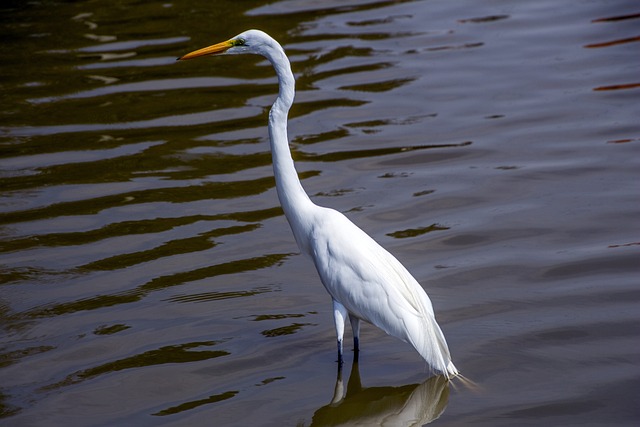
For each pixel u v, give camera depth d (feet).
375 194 41.70
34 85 57.06
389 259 28.04
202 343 30.22
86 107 53.47
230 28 66.39
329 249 28.14
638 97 51.70
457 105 52.39
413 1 73.82
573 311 31.17
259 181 43.34
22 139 49.19
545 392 26.63
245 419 25.85
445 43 63.00
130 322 31.63
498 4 72.02
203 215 40.01
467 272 34.45
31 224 39.58
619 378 27.07
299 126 50.31
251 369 28.63
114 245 37.45
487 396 26.63
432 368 28.43
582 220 38.11
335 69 58.49
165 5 73.77
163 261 35.99
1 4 75.51
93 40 65.05
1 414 26.37
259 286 34.04
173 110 52.75
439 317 31.37
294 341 30.32
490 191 41.55
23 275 35.14
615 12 67.62
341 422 25.63
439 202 40.68
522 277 33.83
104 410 26.48
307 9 71.56
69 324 31.55
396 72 57.82
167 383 27.86
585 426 24.81
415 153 46.19
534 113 50.57
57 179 44.19
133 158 46.39
